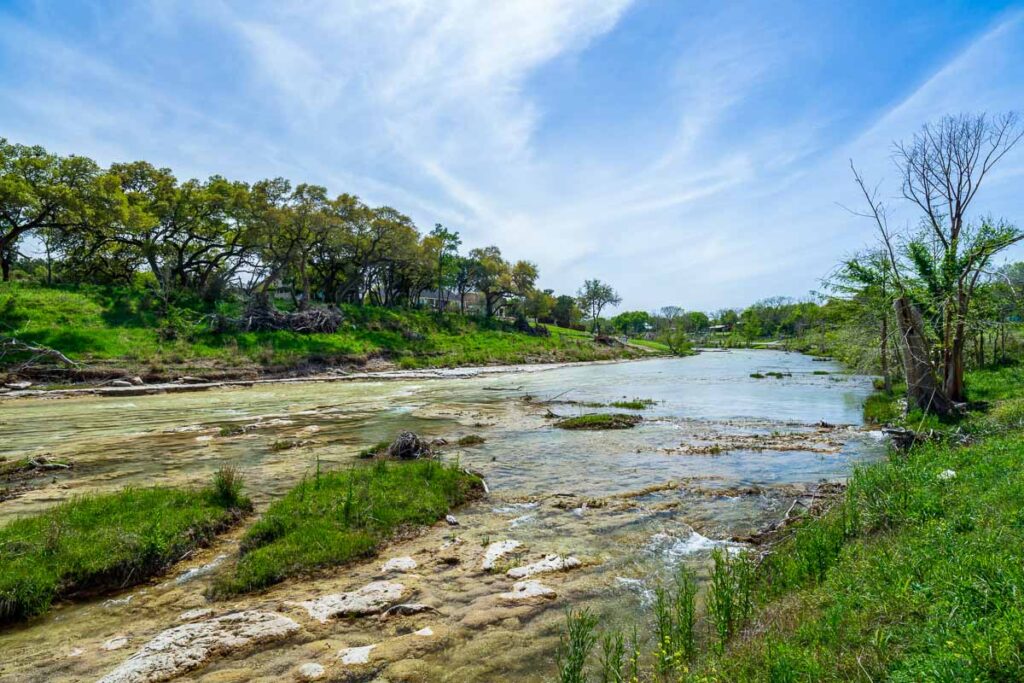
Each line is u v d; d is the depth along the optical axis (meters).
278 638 5.41
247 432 17.94
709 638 5.23
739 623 5.33
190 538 7.86
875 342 25.73
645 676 4.71
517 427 19.31
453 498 10.10
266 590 6.59
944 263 17.95
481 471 12.68
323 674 4.82
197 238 52.22
